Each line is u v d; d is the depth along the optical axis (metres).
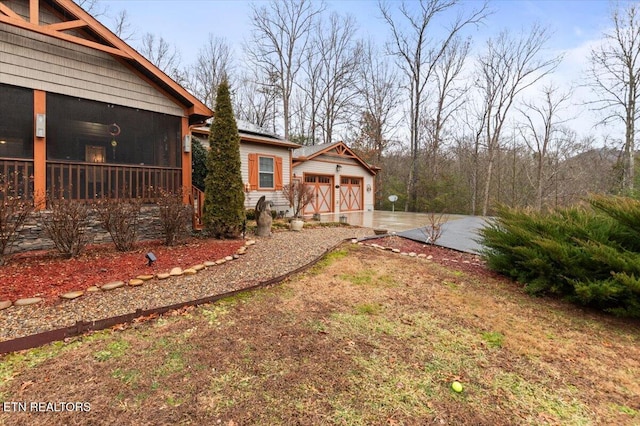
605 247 3.52
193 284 3.90
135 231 5.72
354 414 1.88
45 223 4.70
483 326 3.18
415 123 21.05
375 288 4.22
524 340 2.91
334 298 3.79
